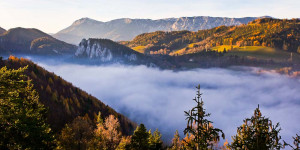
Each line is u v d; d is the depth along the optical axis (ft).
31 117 61.00
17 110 58.65
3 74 57.52
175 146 120.78
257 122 48.49
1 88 56.18
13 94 59.67
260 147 47.47
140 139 97.91
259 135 48.11
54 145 67.15
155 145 112.57
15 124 53.88
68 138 129.70
